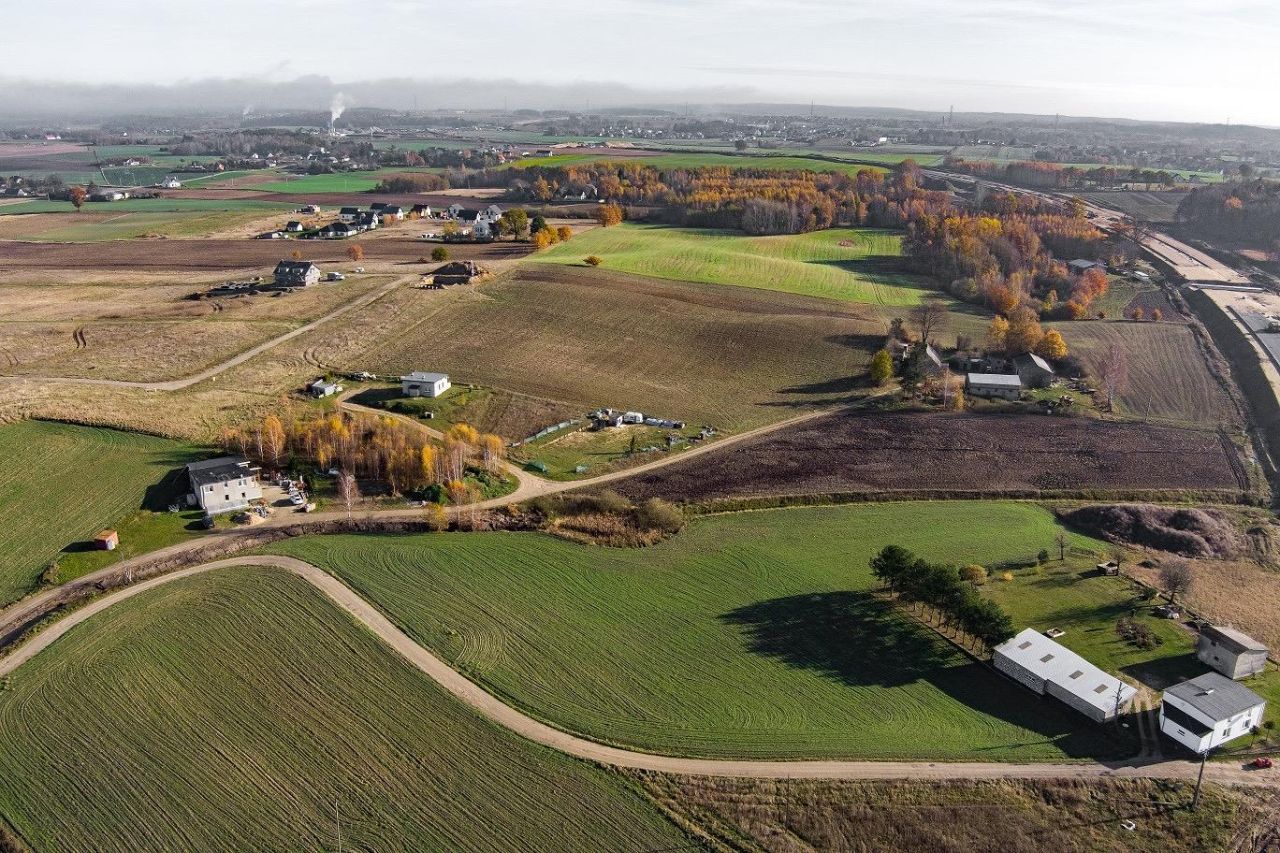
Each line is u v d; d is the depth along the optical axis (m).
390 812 52.62
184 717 59.75
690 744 58.62
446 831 51.34
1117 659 68.31
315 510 88.44
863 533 87.88
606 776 55.84
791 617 73.25
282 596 73.88
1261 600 77.00
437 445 98.81
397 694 62.53
